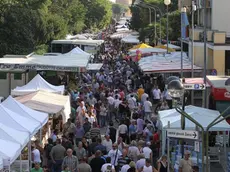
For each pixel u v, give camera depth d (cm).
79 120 2566
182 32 3384
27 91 2773
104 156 1903
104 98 3328
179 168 1756
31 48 5562
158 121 2227
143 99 3250
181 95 1345
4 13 5412
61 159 1945
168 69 3719
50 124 2503
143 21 8869
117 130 2559
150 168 1723
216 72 3628
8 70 3462
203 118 1994
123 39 8450
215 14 4409
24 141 1666
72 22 8606
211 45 3947
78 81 4266
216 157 2172
